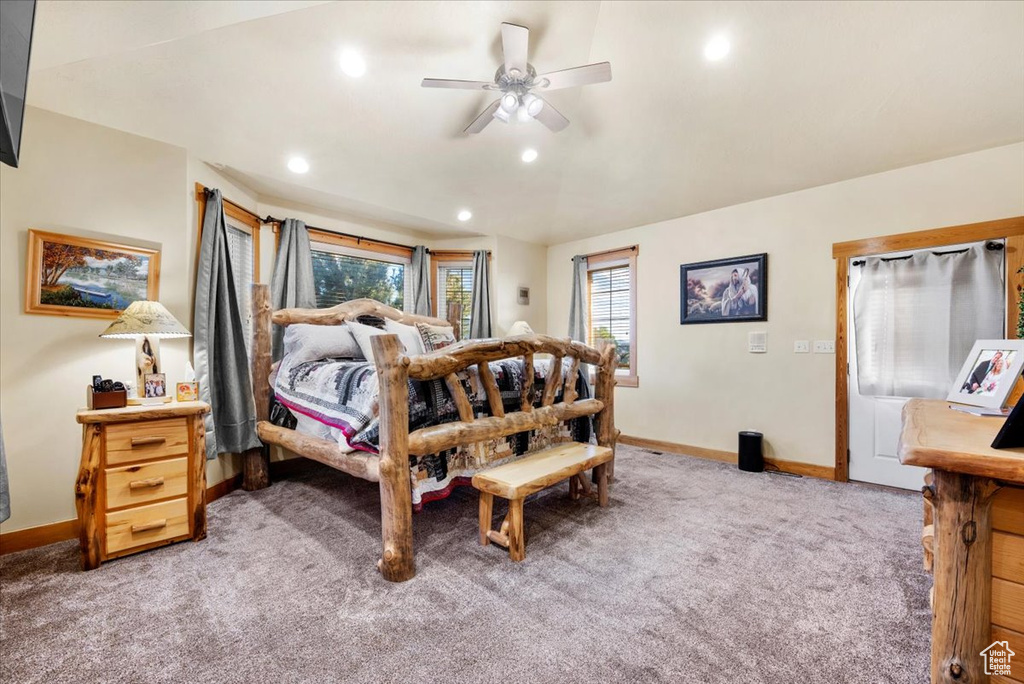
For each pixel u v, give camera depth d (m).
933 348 2.99
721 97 2.69
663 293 4.45
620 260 4.88
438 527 2.46
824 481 3.34
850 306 3.36
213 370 2.89
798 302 3.58
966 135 2.69
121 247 2.48
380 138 3.02
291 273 3.67
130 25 1.64
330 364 2.87
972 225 2.86
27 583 1.85
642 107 2.87
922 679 1.30
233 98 2.45
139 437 2.11
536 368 2.92
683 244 4.31
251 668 1.35
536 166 3.55
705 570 1.96
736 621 1.59
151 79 2.22
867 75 2.38
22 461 2.19
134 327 2.17
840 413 3.35
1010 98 2.37
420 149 3.20
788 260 3.64
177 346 2.70
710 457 4.06
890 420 3.19
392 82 2.57
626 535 2.33
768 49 2.34
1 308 2.15
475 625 1.57
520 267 5.26
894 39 2.17
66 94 2.21
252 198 3.55
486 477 2.15
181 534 2.23
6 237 2.16
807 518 2.57
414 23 2.22
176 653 1.42
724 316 3.98
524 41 2.02
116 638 1.50
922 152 2.91
